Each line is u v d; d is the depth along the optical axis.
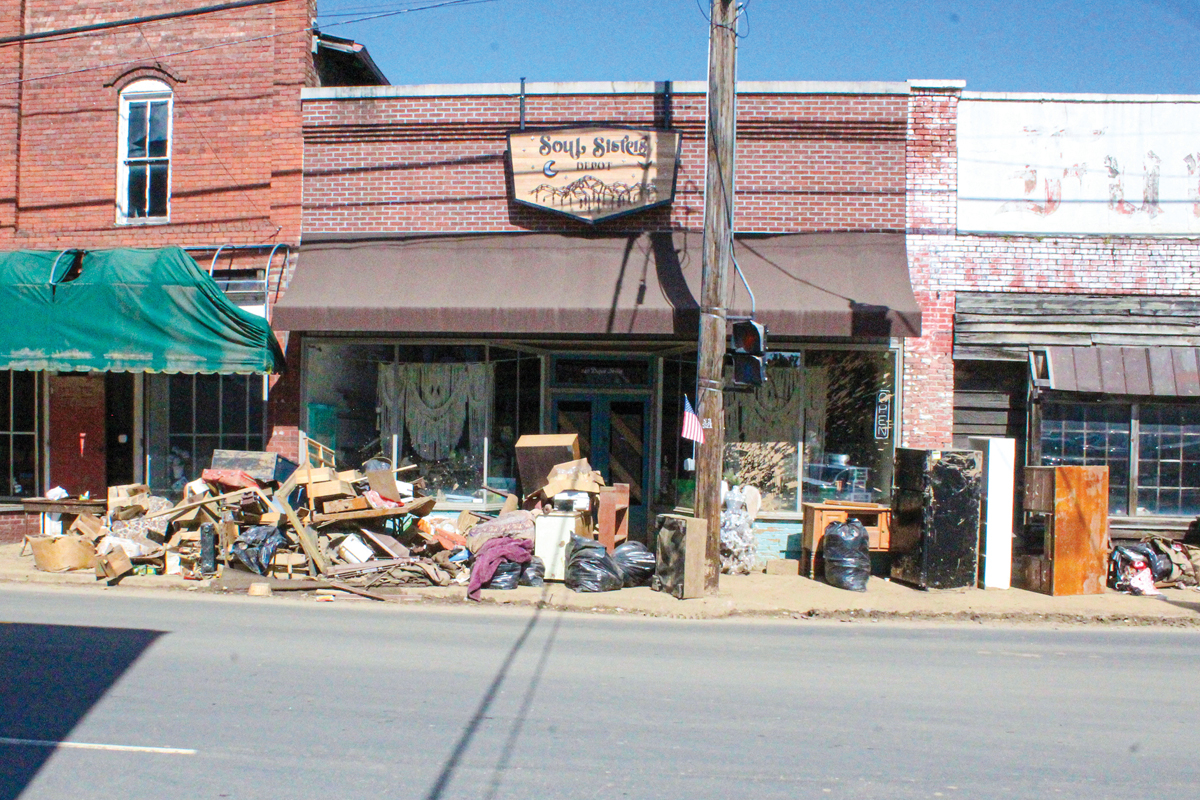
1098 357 13.18
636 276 13.14
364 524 12.32
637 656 8.18
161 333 12.63
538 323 12.71
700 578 11.09
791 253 13.35
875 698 6.97
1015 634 9.83
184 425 14.55
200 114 14.45
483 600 10.86
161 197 14.69
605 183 13.45
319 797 4.81
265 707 6.33
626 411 14.56
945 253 13.41
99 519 12.89
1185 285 13.30
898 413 13.33
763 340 10.66
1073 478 11.81
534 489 13.22
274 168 14.16
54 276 12.77
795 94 13.49
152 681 6.93
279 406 14.08
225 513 12.03
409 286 13.30
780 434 13.61
